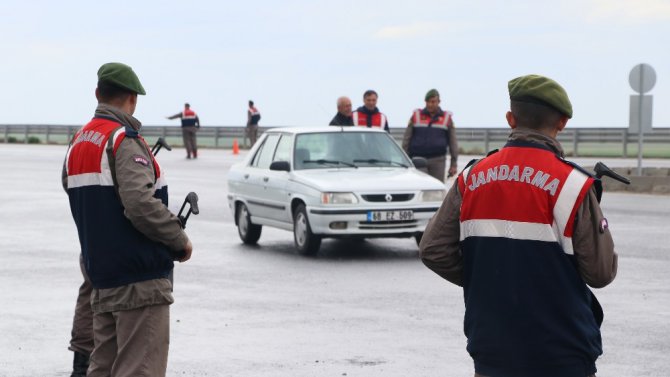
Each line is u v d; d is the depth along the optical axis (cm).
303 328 1080
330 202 1592
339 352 969
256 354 962
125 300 640
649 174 3122
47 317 1141
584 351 484
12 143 7912
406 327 1084
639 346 987
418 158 1756
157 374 646
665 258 1588
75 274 1456
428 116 2011
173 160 4794
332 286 1350
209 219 2212
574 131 4919
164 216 626
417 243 1650
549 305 482
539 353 483
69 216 2273
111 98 652
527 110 494
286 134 1773
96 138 639
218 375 884
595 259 478
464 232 504
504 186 489
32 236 1916
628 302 1223
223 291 1314
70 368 916
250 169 1825
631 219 2152
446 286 1350
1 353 970
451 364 920
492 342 492
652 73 2970
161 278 648
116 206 636
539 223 481
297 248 1667
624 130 4794
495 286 490
